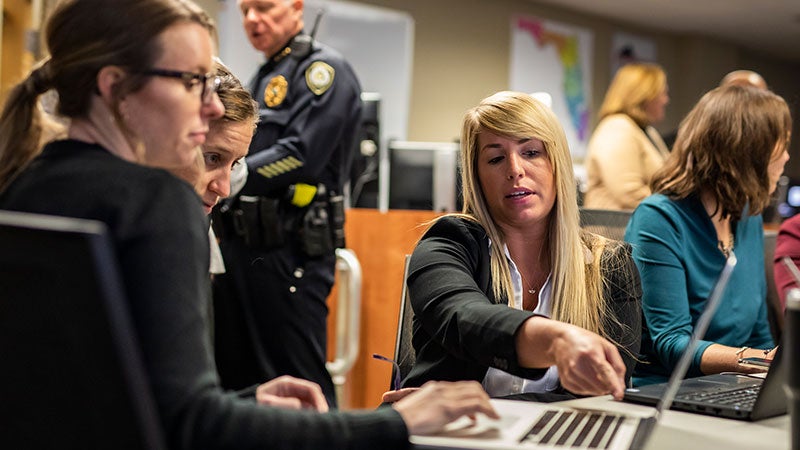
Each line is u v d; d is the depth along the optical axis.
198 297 0.98
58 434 0.83
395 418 1.03
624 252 1.94
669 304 2.26
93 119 1.11
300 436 0.98
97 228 0.76
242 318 2.95
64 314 0.78
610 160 4.11
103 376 0.80
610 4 9.59
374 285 3.80
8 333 0.80
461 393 1.12
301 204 3.00
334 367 3.56
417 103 8.55
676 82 11.05
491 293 1.78
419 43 8.52
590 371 1.23
